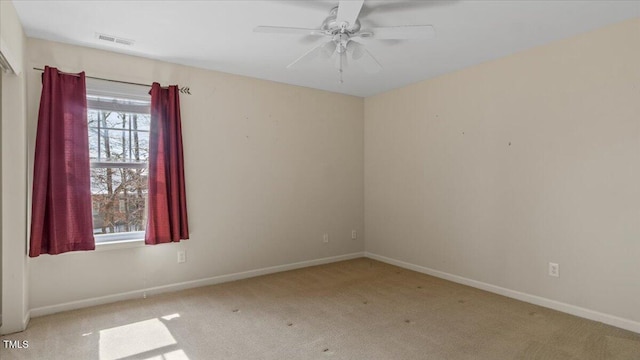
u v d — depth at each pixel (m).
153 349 2.44
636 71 2.65
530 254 3.29
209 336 2.63
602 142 2.82
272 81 4.30
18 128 2.71
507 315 3.00
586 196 2.92
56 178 2.97
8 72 2.61
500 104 3.51
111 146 3.38
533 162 3.26
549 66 3.14
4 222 2.66
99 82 3.24
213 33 2.93
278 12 2.57
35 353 2.38
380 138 4.90
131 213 3.49
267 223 4.28
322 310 3.13
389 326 2.80
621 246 2.73
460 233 3.90
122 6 2.47
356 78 4.20
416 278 4.09
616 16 2.63
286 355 2.36
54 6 2.46
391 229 4.74
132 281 3.43
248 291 3.64
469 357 2.33
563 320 2.89
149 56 3.45
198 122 3.79
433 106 4.18
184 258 3.71
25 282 2.80
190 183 3.74
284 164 4.41
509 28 2.83
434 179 4.17
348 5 2.07
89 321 2.88
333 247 4.86
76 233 3.09
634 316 2.67
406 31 2.41
